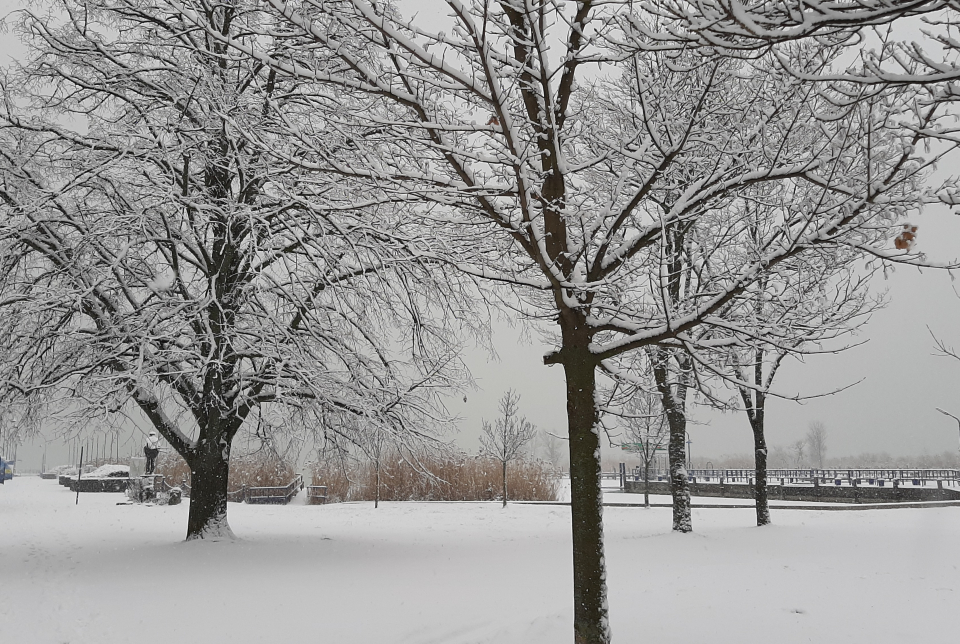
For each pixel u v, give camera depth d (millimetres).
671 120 6832
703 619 7672
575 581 6176
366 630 7863
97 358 13727
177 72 12828
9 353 13914
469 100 6711
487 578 11141
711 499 32500
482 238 7816
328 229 11289
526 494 35656
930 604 8250
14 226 13000
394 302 13883
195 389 15266
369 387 14781
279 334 13789
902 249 5348
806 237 5684
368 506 28875
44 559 13414
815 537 14852
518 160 5852
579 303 6477
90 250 13562
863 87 4441
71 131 14383
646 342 6332
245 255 14734
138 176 14930
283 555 13766
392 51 6043
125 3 13484
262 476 33906
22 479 61688
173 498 29453
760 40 4027
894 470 44125
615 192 6641
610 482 55250
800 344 6977
